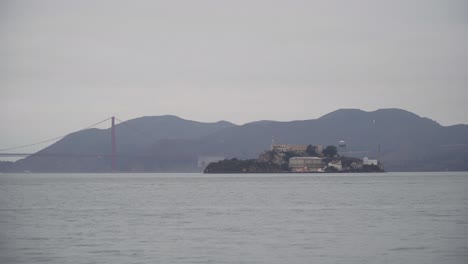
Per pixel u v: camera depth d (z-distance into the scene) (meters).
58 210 181.88
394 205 196.88
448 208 183.50
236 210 178.62
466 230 127.50
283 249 103.25
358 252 100.12
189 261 93.06
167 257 96.44
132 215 163.12
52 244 109.94
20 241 113.88
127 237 118.12
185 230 128.75
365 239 114.19
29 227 136.38
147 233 123.94
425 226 134.88
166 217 157.25
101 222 145.50
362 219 150.12
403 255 97.31
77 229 131.75
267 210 178.12
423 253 99.00
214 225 137.88
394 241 111.44
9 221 149.12
